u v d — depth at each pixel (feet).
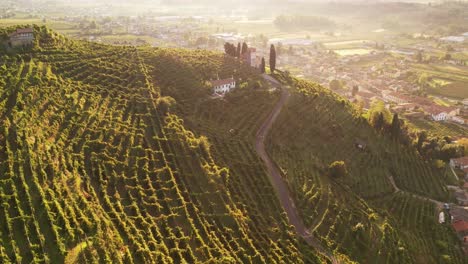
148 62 570.46
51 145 342.64
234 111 522.88
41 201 278.67
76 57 526.16
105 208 298.56
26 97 390.21
